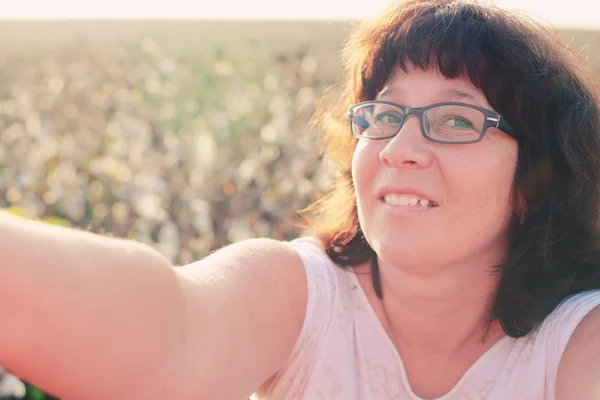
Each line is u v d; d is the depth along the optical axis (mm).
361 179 1838
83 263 1249
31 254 1183
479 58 1812
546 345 1889
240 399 1673
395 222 1765
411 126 1793
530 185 1912
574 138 1974
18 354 1187
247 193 4234
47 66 5168
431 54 1831
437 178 1750
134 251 1359
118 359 1280
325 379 1894
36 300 1167
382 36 1934
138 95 4695
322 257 2016
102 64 5137
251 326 1667
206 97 4664
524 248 1937
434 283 1840
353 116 1916
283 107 4648
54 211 4086
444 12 1870
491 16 1872
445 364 1939
